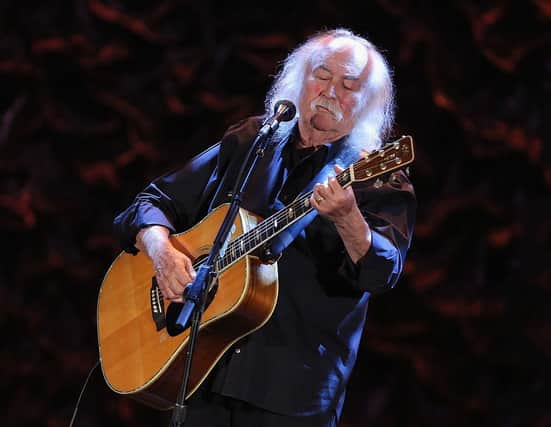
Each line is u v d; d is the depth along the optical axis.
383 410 22.14
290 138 10.45
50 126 24.22
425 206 21.55
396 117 21.58
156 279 10.73
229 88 23.14
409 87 21.69
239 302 9.48
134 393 10.30
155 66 23.69
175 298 10.05
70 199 24.30
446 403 21.77
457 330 21.39
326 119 10.15
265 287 9.62
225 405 10.04
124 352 10.64
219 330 9.70
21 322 24.75
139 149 23.75
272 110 11.09
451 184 21.36
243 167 9.84
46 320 24.69
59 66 23.75
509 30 20.23
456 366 21.42
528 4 20.00
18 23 23.58
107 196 24.56
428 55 21.27
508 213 20.81
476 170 21.30
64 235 24.59
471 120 20.67
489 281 21.14
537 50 20.36
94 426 24.33
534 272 20.20
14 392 24.86
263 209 10.17
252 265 9.66
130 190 24.31
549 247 20.22
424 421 21.77
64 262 24.44
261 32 22.70
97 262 24.69
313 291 9.81
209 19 22.92
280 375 9.59
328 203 8.84
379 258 9.20
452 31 21.06
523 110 20.42
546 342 20.14
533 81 20.53
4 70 23.66
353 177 8.89
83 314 24.83
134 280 11.05
